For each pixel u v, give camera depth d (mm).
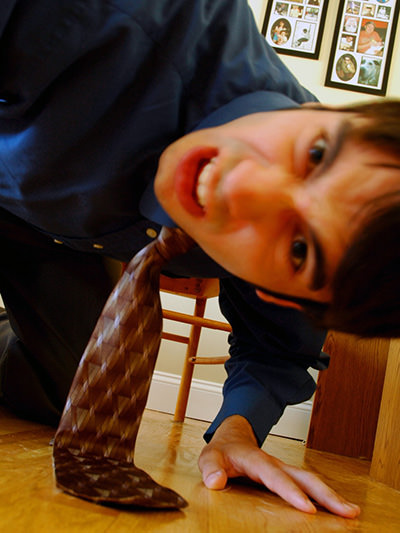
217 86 607
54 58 565
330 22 2441
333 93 2385
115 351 541
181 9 581
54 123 611
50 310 975
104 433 521
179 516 435
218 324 1580
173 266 808
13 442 658
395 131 424
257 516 498
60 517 357
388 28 2432
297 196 422
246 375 819
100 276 993
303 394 869
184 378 1707
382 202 404
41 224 770
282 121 458
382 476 1106
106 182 636
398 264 423
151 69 588
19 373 981
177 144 499
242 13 646
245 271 492
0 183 720
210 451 665
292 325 832
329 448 1771
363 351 1811
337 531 506
